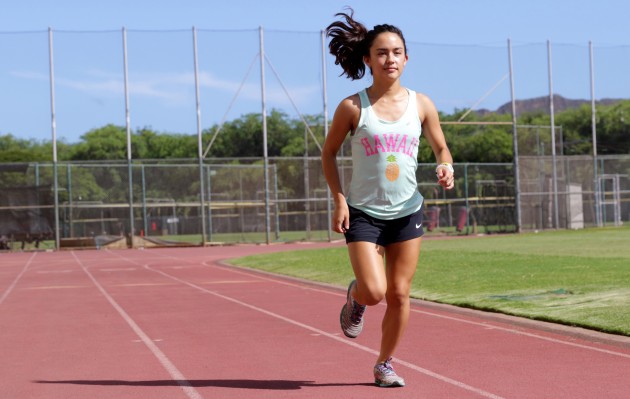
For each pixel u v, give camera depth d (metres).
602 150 59.41
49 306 13.91
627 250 23.02
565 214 40.56
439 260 20.48
